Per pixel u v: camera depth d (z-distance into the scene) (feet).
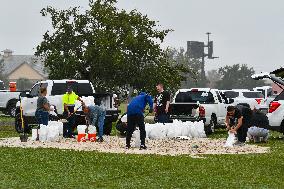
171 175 117.08
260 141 207.92
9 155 150.51
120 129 231.09
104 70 335.26
